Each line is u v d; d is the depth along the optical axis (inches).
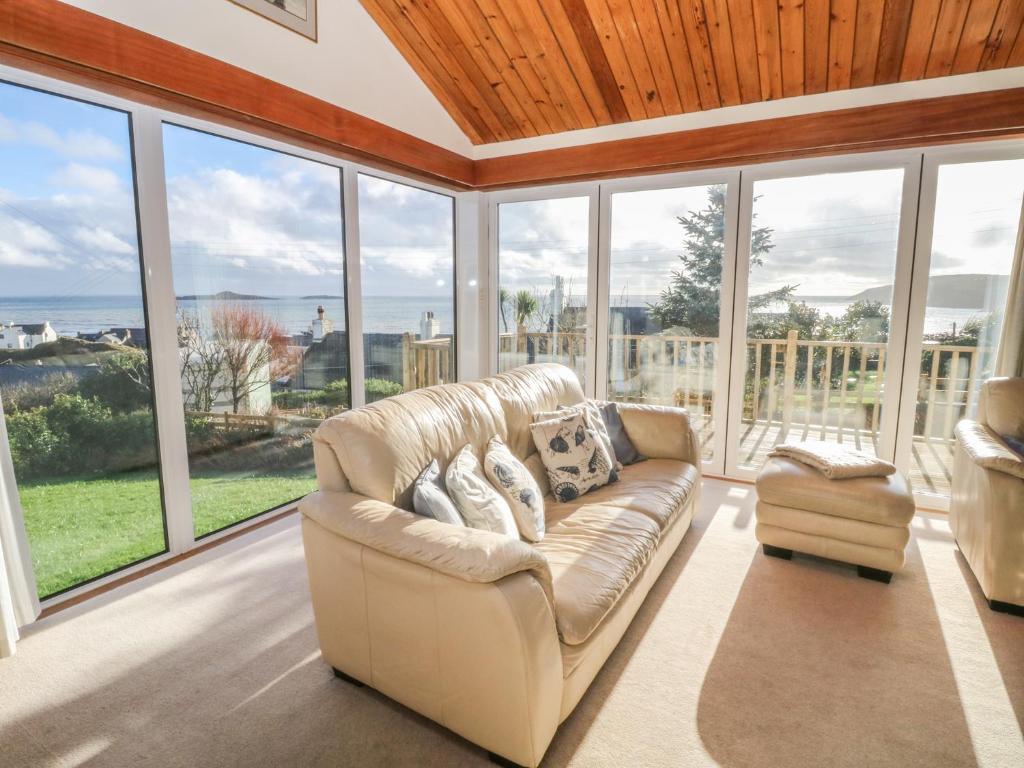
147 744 62.4
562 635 60.6
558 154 157.3
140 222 97.0
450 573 56.2
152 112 96.4
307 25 113.2
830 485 100.2
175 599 91.5
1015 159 117.7
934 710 67.8
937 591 95.3
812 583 98.0
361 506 67.4
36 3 73.3
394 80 136.9
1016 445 96.1
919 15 102.9
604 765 59.9
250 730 64.5
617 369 168.4
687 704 68.9
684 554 109.2
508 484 83.8
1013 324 116.0
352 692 71.0
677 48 121.3
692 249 153.3
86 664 75.5
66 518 92.2
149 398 101.7
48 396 88.2
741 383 150.6
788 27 110.8
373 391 154.2
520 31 126.5
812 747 62.2
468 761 60.4
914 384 131.7
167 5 88.4
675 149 141.3
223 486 117.3
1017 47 104.4
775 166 139.8
